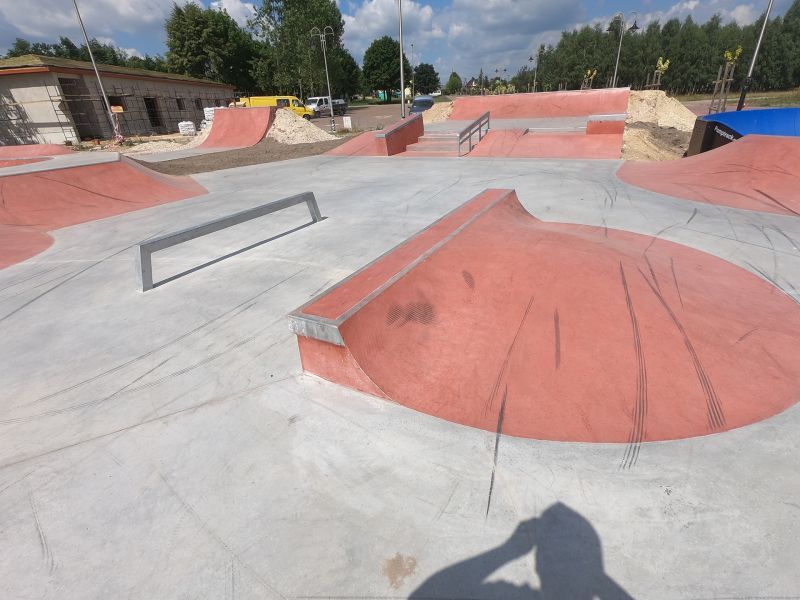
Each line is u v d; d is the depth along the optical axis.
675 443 2.31
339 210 7.62
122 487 2.26
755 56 13.36
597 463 2.21
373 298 3.08
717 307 3.49
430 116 21.47
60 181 8.82
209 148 19.28
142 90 28.00
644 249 5.01
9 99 22.66
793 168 7.42
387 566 1.79
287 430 2.58
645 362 2.83
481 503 2.04
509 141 13.98
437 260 3.78
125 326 3.96
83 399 2.97
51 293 4.79
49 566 1.88
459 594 1.67
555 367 2.84
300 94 43.75
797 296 3.96
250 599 1.71
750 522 1.87
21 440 2.62
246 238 6.36
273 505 2.10
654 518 1.91
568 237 4.41
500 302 3.37
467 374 2.88
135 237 6.81
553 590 1.66
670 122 17.70
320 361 2.95
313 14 39.50
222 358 3.37
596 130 13.09
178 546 1.93
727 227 5.83
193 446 2.50
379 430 2.53
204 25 41.09
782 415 2.47
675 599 1.60
